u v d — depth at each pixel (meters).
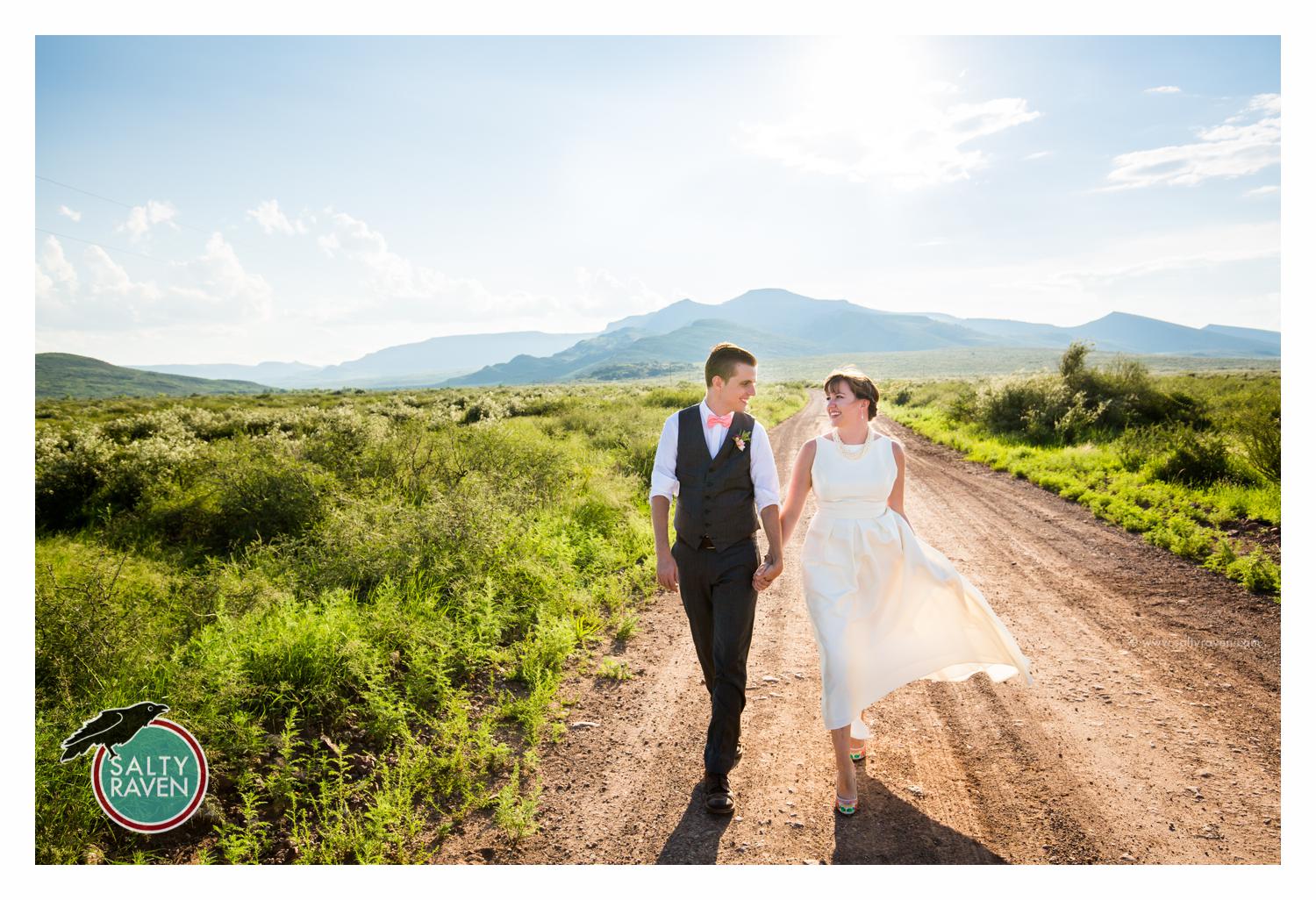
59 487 8.40
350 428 9.77
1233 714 3.67
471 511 6.17
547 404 27.20
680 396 29.58
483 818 2.93
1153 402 16.83
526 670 4.17
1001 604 5.55
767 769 3.26
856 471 3.14
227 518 7.44
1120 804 2.93
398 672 4.05
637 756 3.39
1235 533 7.16
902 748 3.43
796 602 5.89
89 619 3.93
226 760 3.07
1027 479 12.06
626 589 5.98
